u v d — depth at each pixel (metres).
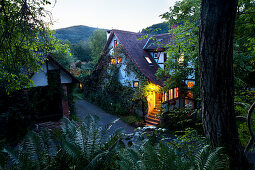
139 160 1.86
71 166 2.28
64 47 4.73
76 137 2.47
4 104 8.30
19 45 3.71
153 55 14.54
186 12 5.38
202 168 1.64
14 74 4.02
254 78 5.81
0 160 2.04
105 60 15.90
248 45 4.65
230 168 2.16
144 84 11.99
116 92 14.56
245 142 3.44
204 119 2.39
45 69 9.24
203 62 2.23
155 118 11.70
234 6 1.95
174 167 1.70
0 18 3.23
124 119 12.30
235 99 4.22
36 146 2.14
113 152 2.31
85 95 19.33
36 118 8.98
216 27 2.03
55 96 10.11
